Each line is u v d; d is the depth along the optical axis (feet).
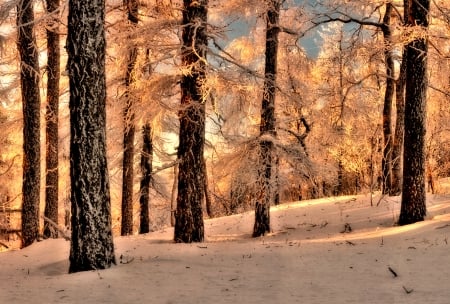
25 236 44.27
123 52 42.60
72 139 28.37
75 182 28.40
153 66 45.60
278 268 27.91
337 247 33.88
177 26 40.93
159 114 44.55
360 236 40.04
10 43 45.01
